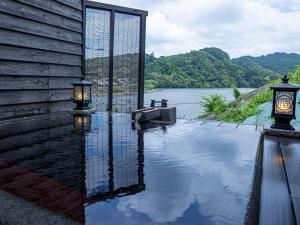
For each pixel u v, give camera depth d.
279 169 2.42
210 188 1.98
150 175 2.23
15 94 4.96
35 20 5.24
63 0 5.99
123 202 1.72
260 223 1.47
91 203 1.69
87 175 2.18
